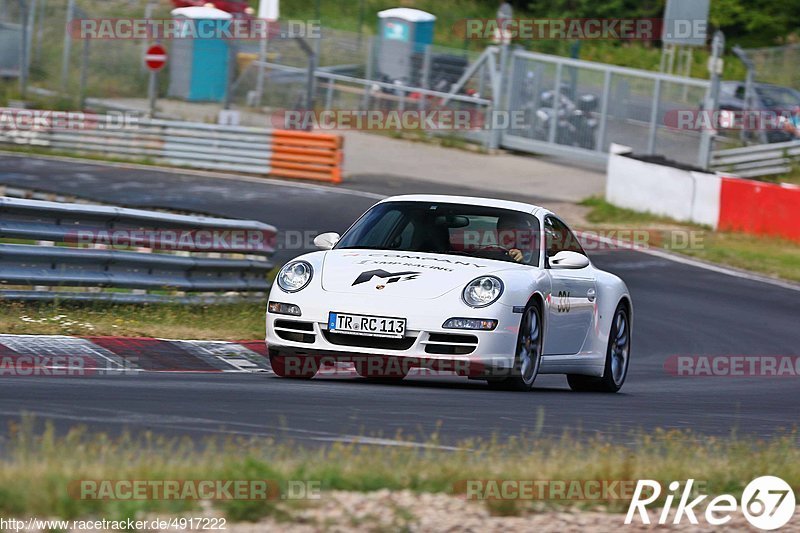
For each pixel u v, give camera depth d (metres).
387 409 25.48
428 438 21.86
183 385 27.66
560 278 32.28
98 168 90.38
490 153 111.94
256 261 46.28
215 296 43.72
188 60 116.50
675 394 35.97
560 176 103.62
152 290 41.94
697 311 57.00
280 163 93.38
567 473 18.20
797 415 31.98
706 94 99.44
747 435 26.16
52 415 21.45
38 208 37.00
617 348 36.16
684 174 82.12
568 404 29.47
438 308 28.56
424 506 16.16
